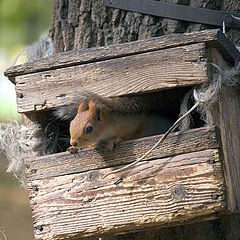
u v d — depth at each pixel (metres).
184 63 6.26
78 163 6.42
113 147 6.33
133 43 6.43
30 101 6.68
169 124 6.72
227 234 6.95
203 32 6.23
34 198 6.50
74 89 6.57
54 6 8.05
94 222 6.34
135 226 6.26
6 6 14.60
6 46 14.48
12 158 7.15
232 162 6.43
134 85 6.40
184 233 7.01
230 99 6.64
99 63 6.52
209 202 6.07
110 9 7.67
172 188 6.17
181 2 7.43
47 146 7.01
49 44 8.14
